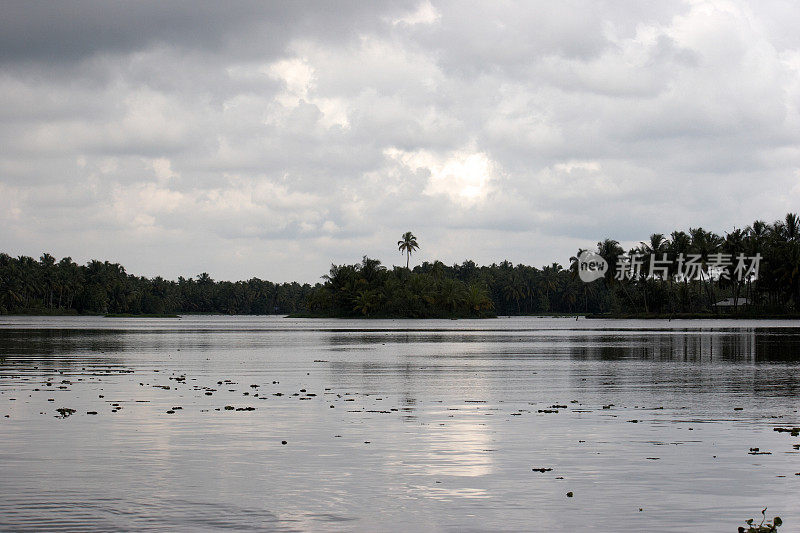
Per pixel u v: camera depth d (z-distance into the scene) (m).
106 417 27.73
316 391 36.19
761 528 14.67
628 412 28.94
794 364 51.53
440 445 22.47
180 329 143.12
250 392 35.69
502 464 20.05
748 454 21.17
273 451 21.67
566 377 43.03
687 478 18.56
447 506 16.34
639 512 15.90
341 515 15.76
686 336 94.62
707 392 35.34
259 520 15.43
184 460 20.55
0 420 26.98
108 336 102.38
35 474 19.00
